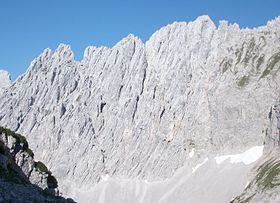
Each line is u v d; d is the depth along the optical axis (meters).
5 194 77.50
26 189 84.81
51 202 86.19
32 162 110.69
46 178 111.25
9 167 91.06
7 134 108.25
